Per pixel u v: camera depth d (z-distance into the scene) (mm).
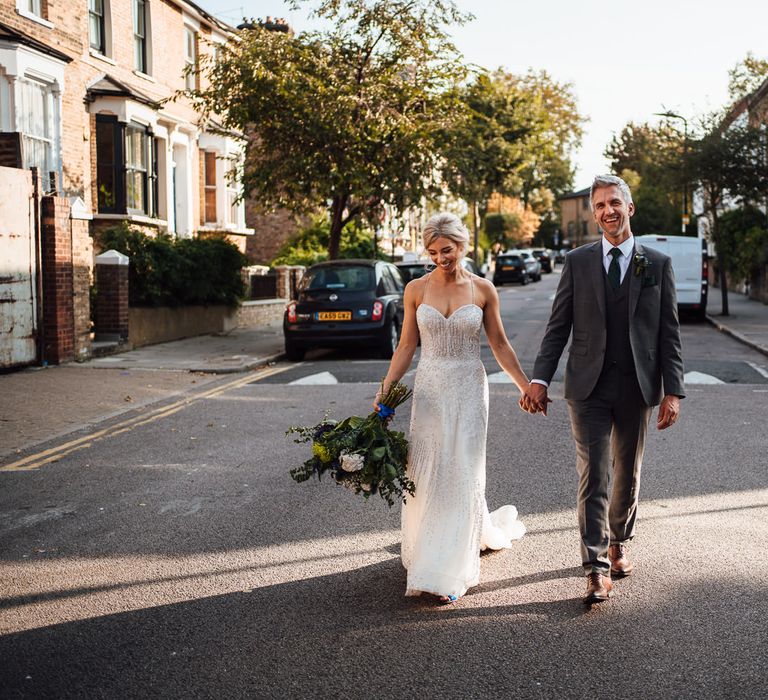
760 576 4797
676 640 3998
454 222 4648
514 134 28125
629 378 4621
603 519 4586
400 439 4609
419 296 4777
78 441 8828
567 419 9602
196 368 14219
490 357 15477
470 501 4590
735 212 32906
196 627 4230
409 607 4449
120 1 20891
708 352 16156
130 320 17156
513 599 4543
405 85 19172
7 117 16281
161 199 23094
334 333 15477
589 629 4137
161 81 22875
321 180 18828
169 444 8633
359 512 6195
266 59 18484
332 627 4207
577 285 4695
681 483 6840
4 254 13047
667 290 4656
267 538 5625
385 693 3529
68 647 4020
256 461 7832
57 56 17156
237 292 21516
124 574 4996
